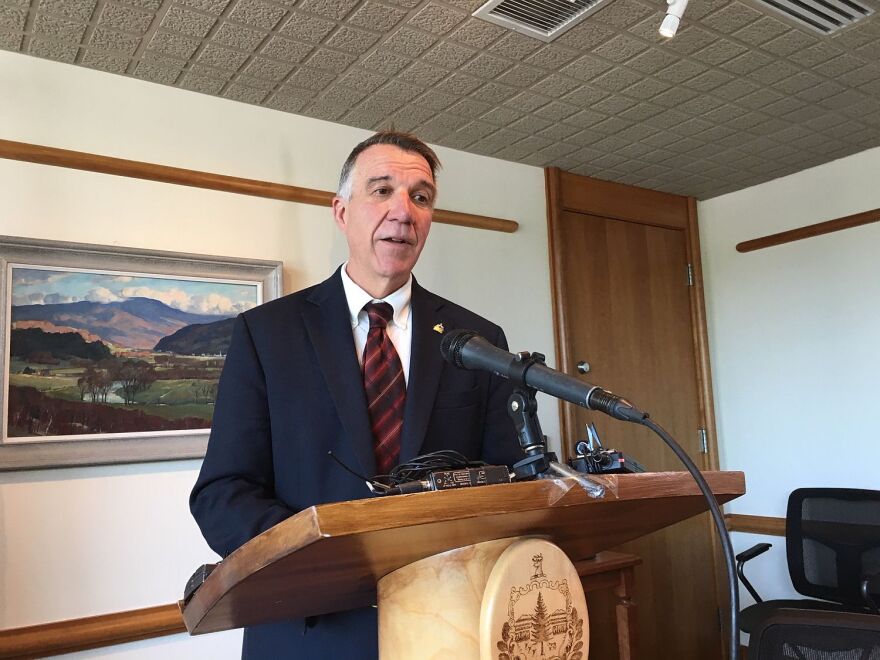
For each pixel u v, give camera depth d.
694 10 2.06
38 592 1.98
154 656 2.13
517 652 0.66
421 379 1.12
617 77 2.45
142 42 2.09
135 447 2.14
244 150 2.48
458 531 0.60
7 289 2.01
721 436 3.71
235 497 0.95
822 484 3.29
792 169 3.41
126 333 2.17
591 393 0.76
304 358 1.11
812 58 2.37
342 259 2.61
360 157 1.20
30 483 2.01
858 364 3.18
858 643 1.23
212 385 2.29
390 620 0.71
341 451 1.05
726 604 3.51
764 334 3.56
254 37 2.09
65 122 2.17
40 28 2.00
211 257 2.32
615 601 3.09
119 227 2.22
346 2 1.93
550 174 3.28
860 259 3.20
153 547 2.16
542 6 2.01
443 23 2.06
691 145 3.07
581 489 0.63
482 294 3.00
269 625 1.00
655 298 3.60
